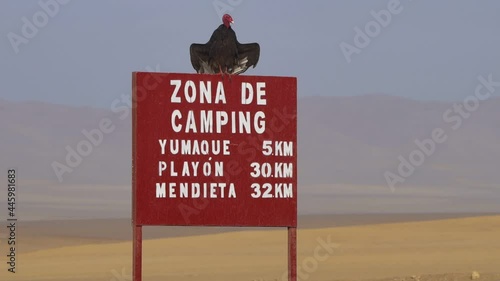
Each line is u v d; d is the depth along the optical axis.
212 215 40.28
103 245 112.00
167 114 40.03
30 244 119.38
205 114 40.25
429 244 109.00
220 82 40.34
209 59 40.75
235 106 40.47
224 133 40.38
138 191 39.78
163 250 105.88
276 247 107.44
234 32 40.38
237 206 40.47
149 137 39.84
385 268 81.94
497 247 104.94
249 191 40.56
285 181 40.81
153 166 39.88
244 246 108.81
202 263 90.81
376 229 126.50
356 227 130.50
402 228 127.44
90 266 88.94
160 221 39.88
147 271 83.19
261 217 40.66
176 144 40.06
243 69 41.16
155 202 39.84
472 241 111.62
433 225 130.88
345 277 71.75
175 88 40.09
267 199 40.72
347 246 107.56
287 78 40.84
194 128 40.19
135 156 39.81
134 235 39.78
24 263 93.00
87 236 135.75
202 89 40.25
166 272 81.75
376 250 102.38
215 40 40.19
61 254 102.50
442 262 87.81
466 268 81.38
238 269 83.81
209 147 40.25
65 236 134.50
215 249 106.38
